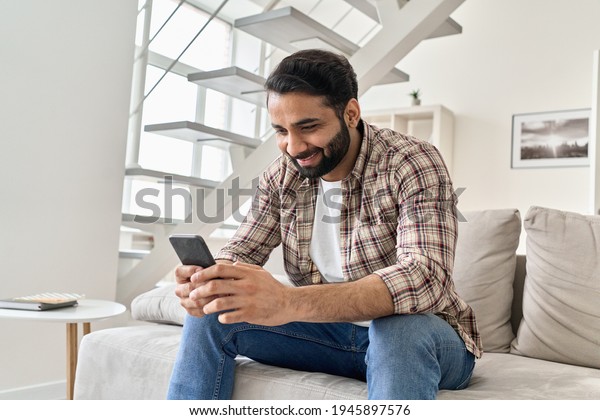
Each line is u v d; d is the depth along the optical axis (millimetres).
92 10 2471
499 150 4574
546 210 1664
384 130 1267
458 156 4727
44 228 2340
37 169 2301
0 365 2244
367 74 2697
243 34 4086
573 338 1521
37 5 2258
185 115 3641
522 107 4516
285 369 1281
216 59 3945
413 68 4969
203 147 3857
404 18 2607
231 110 3941
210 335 1177
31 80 2258
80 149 2459
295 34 2777
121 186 2654
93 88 2496
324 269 1286
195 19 3764
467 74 4742
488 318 1694
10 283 2227
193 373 1161
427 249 1055
